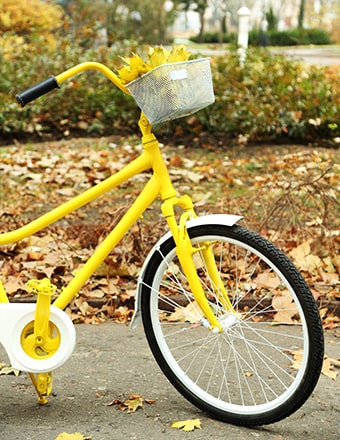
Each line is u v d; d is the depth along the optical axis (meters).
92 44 11.01
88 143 8.15
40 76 8.69
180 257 3.09
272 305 4.21
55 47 9.54
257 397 3.34
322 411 3.21
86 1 13.48
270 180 6.64
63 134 8.52
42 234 5.38
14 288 4.45
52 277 4.68
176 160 7.27
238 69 8.36
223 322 3.14
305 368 2.93
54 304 3.10
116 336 4.05
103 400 3.30
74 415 3.16
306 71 8.40
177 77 2.84
